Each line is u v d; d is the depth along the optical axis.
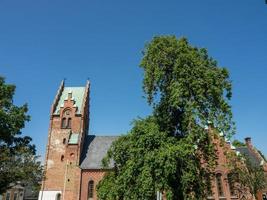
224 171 54.62
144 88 39.19
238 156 38.09
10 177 37.84
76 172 63.12
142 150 34.47
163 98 38.34
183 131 36.94
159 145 34.50
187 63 36.97
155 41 39.41
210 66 39.34
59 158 65.88
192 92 36.28
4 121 39.03
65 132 68.62
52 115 70.38
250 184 46.91
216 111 36.44
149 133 34.81
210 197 53.47
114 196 36.16
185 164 33.50
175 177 33.56
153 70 38.47
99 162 65.00
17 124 40.12
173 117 37.88
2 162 37.56
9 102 40.44
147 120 38.22
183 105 35.94
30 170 38.88
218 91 36.22
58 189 62.69
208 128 36.19
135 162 34.41
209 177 35.88
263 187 48.41
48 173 64.31
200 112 35.50
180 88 35.34
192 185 33.97
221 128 35.78
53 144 67.44
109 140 71.38
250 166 48.41
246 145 64.75
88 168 63.38
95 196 61.09
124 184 34.47
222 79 38.53
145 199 32.00
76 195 61.22
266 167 56.88
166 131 36.62
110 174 41.94
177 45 38.22
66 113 70.56
